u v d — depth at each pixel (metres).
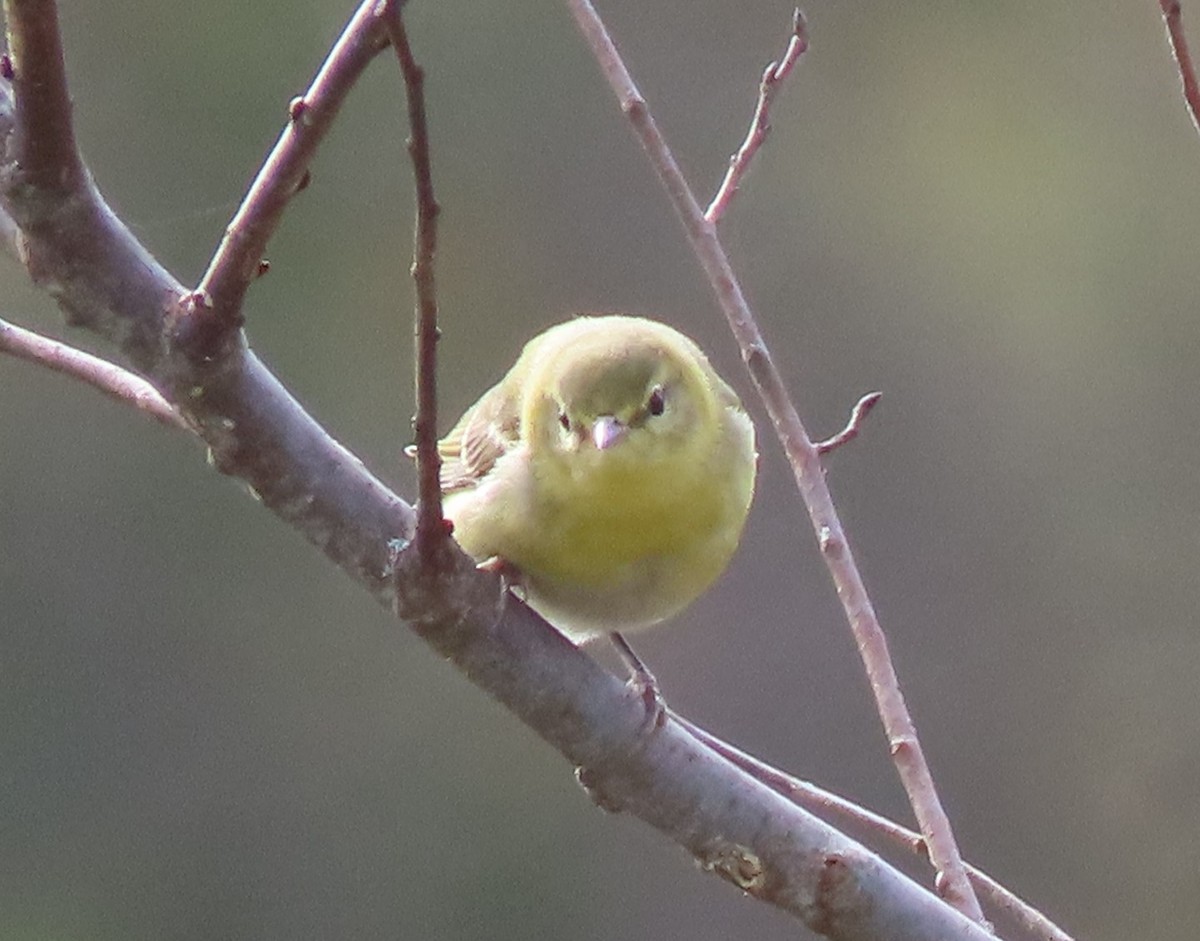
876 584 15.02
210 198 14.73
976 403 15.40
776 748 14.47
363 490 4.93
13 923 13.57
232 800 14.16
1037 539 15.14
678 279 15.37
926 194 15.77
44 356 5.46
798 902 5.46
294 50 14.98
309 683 14.41
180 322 4.52
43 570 14.23
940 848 5.70
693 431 6.52
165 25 14.82
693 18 15.90
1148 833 14.64
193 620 14.37
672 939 14.23
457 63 15.36
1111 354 15.45
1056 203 15.74
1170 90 15.84
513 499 6.44
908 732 5.87
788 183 15.65
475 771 14.45
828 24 15.91
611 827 14.41
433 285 4.15
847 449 15.20
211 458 4.85
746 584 14.74
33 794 13.91
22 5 4.04
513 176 15.33
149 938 13.81
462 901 14.23
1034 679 14.90
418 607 5.00
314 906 14.05
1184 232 15.62
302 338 14.80
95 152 14.62
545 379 6.57
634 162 15.51
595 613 6.68
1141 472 15.22
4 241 4.71
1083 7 15.99
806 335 15.41
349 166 15.04
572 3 6.38
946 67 15.98
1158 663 14.83
